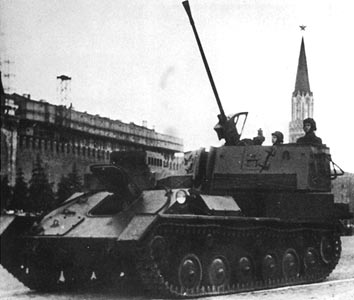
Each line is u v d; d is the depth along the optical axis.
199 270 13.42
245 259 14.66
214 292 13.66
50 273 14.56
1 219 13.84
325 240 17.27
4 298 13.23
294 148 16.52
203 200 13.80
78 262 14.05
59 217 14.05
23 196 24.70
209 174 16.12
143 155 14.68
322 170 16.94
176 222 12.70
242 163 16.44
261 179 16.16
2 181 24.16
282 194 16.02
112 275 15.34
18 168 24.66
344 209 17.31
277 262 15.53
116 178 13.45
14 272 13.92
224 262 14.14
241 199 16.20
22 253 13.80
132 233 12.10
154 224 12.28
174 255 12.92
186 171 15.74
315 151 16.78
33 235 13.67
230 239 14.30
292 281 15.88
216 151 16.72
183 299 12.90
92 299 13.06
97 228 13.17
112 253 13.05
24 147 24.86
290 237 15.95
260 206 16.11
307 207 16.17
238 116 17.92
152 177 14.71
